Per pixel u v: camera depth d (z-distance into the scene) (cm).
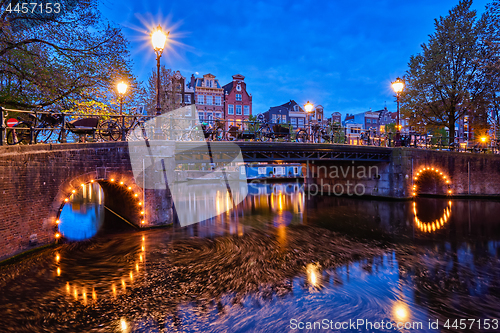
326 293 753
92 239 1143
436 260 1011
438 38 2609
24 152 883
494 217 1698
